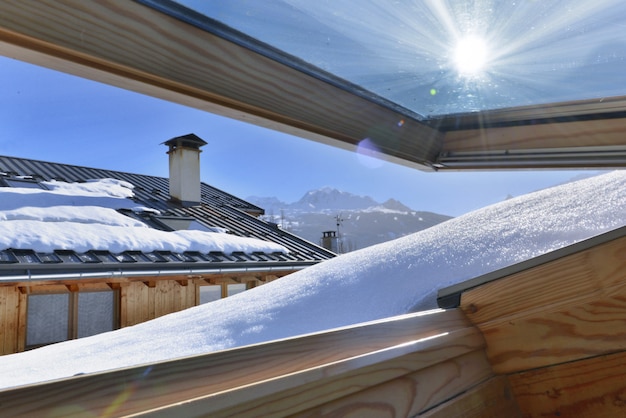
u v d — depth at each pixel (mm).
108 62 629
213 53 752
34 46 583
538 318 1230
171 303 6531
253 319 1921
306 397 800
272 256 7758
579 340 1161
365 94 1078
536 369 1232
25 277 4742
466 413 1112
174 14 708
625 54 1038
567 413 1178
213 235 7652
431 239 2209
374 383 934
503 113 1293
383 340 1095
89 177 10188
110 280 5551
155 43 679
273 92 839
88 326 5727
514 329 1274
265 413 737
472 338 1275
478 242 1908
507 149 1288
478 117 1339
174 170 9836
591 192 2043
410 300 1655
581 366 1162
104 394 627
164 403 681
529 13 946
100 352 2086
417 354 1062
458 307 1392
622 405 1094
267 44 843
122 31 645
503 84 1189
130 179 11062
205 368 749
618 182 2018
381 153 1146
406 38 1012
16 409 549
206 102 768
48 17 581
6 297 5098
